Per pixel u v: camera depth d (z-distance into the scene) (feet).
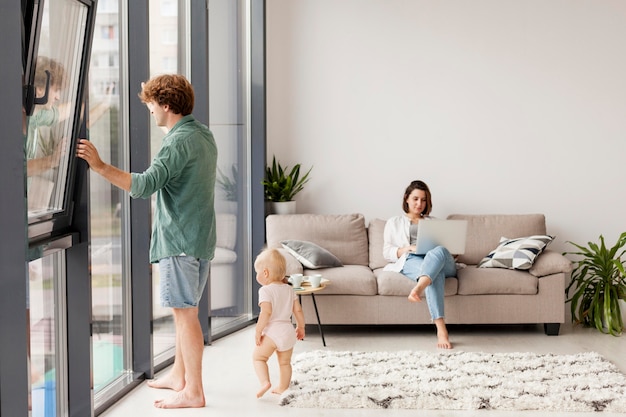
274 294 13.79
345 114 21.49
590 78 21.15
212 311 18.49
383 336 18.52
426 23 21.27
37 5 7.97
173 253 12.45
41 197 9.32
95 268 12.93
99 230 13.05
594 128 21.20
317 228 20.12
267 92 21.54
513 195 21.40
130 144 14.05
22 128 8.05
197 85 16.84
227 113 19.07
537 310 18.33
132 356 14.48
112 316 13.73
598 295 19.11
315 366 15.30
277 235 20.04
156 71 15.20
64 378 11.37
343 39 21.39
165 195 12.47
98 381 13.23
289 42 21.43
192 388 13.04
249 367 15.58
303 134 21.57
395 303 18.30
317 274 18.48
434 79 21.35
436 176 21.48
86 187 10.35
